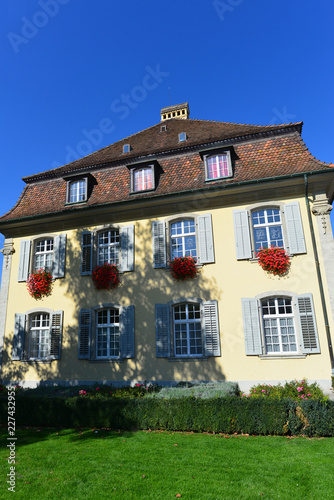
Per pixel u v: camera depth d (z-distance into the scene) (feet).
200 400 28.35
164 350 41.81
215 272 42.37
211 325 40.78
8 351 49.08
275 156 43.57
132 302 44.83
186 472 19.48
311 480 18.25
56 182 54.65
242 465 20.38
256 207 42.52
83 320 46.21
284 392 33.09
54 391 38.55
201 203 44.70
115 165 51.80
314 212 40.24
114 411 29.86
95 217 49.03
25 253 51.70
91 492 17.30
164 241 45.11
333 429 25.77
